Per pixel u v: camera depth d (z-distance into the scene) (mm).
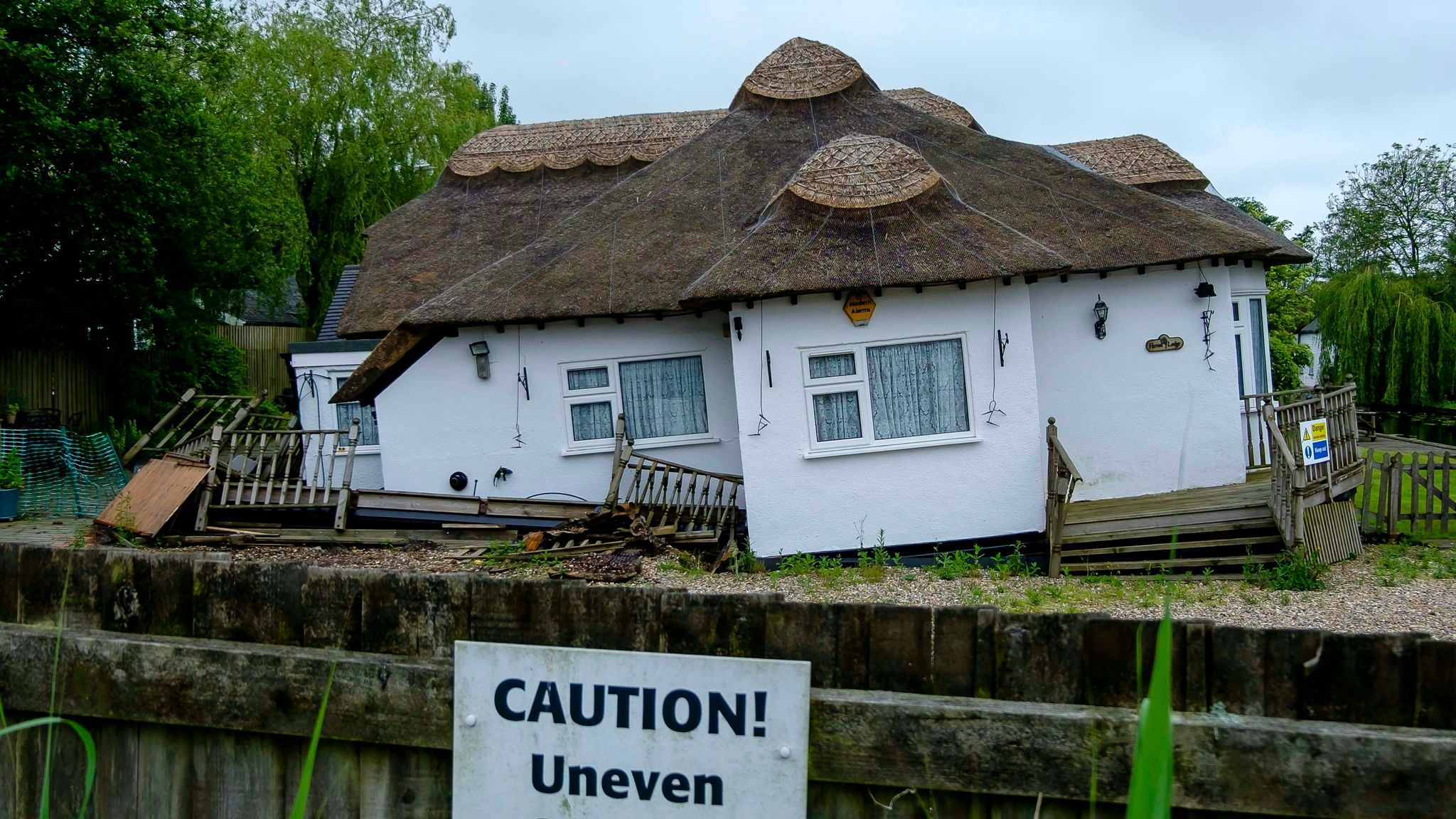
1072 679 3260
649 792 3256
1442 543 13641
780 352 12430
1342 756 3025
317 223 36406
